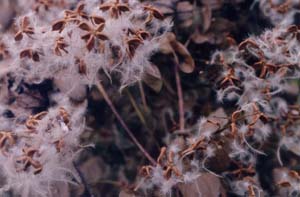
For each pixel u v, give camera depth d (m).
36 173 0.36
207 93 0.43
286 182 0.39
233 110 0.42
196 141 0.38
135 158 0.43
